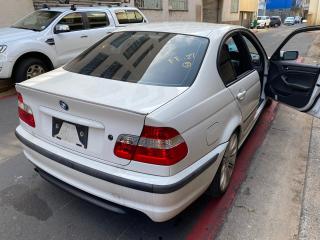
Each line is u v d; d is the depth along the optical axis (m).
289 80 4.36
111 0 13.64
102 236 2.66
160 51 2.88
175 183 2.17
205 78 2.64
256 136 4.67
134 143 2.14
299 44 9.10
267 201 3.16
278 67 4.46
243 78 3.43
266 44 16.03
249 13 35.56
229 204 3.09
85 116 2.30
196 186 2.44
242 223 2.85
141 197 2.19
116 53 3.03
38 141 2.67
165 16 18.20
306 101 4.16
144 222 2.83
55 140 2.55
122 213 2.33
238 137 3.33
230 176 3.28
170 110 2.18
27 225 2.76
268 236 2.71
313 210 3.04
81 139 2.37
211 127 2.57
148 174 2.17
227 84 2.96
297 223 2.87
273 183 3.47
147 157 2.13
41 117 2.63
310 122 5.30
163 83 2.54
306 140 4.59
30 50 6.56
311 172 3.71
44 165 2.67
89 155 2.35
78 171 2.37
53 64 7.02
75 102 2.27
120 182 2.19
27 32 6.81
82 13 7.62
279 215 2.96
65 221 2.82
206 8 24.61
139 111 2.08
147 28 3.34
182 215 2.92
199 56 2.78
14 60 6.33
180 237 2.68
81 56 3.27
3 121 5.07
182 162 2.24
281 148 4.31
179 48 2.88
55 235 2.66
